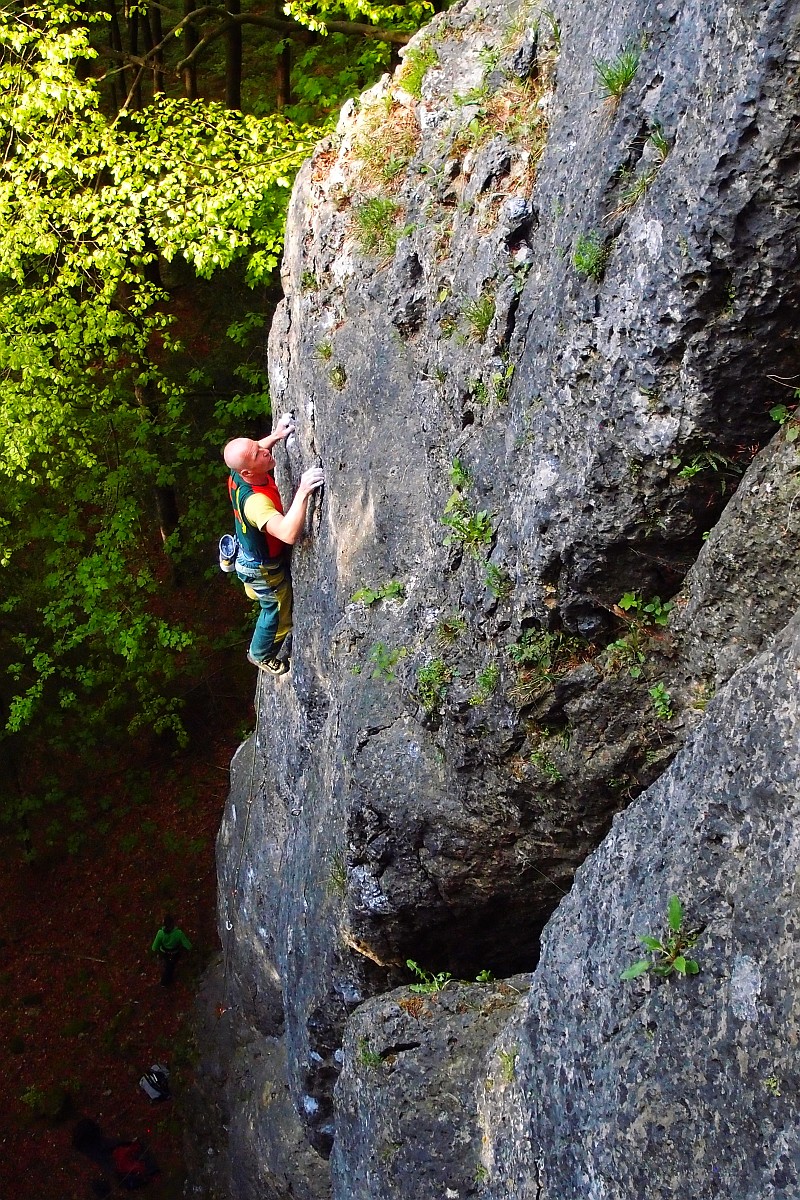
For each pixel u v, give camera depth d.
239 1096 9.44
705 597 3.62
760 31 2.73
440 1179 4.43
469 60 5.16
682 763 3.32
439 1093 4.62
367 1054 4.98
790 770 2.82
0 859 14.43
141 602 12.30
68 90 8.89
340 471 5.78
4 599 14.52
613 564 3.76
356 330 5.64
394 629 5.18
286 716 7.31
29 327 10.31
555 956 3.73
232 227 9.47
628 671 3.94
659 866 3.26
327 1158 7.41
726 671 3.68
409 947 5.50
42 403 9.86
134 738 14.98
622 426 3.46
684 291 3.12
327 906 5.87
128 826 14.45
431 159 5.14
